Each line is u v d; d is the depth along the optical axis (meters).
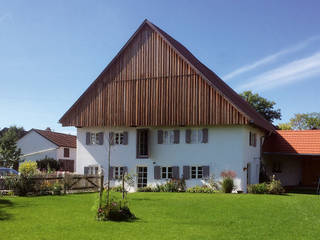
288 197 20.92
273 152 30.94
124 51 28.08
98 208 13.02
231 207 16.31
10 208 15.21
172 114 25.83
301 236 10.85
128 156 27.73
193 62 29.36
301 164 32.78
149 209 15.45
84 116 28.97
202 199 19.12
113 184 27.94
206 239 10.10
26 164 27.70
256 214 14.61
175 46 27.98
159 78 26.58
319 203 18.70
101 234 10.36
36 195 20.64
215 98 24.61
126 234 10.42
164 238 10.05
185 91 25.61
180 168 25.83
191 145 25.69
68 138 47.91
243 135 24.47
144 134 27.47
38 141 44.19
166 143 26.52
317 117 59.56
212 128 25.17
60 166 39.97
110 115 27.95
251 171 26.91
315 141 30.78
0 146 39.81
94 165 28.77
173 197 20.16
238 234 10.87
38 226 11.36
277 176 33.47
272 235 10.88
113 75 28.25
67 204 16.69
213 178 24.83
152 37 27.20
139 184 27.30
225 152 24.69
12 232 10.44
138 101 27.11
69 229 10.98
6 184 20.44
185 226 11.85
